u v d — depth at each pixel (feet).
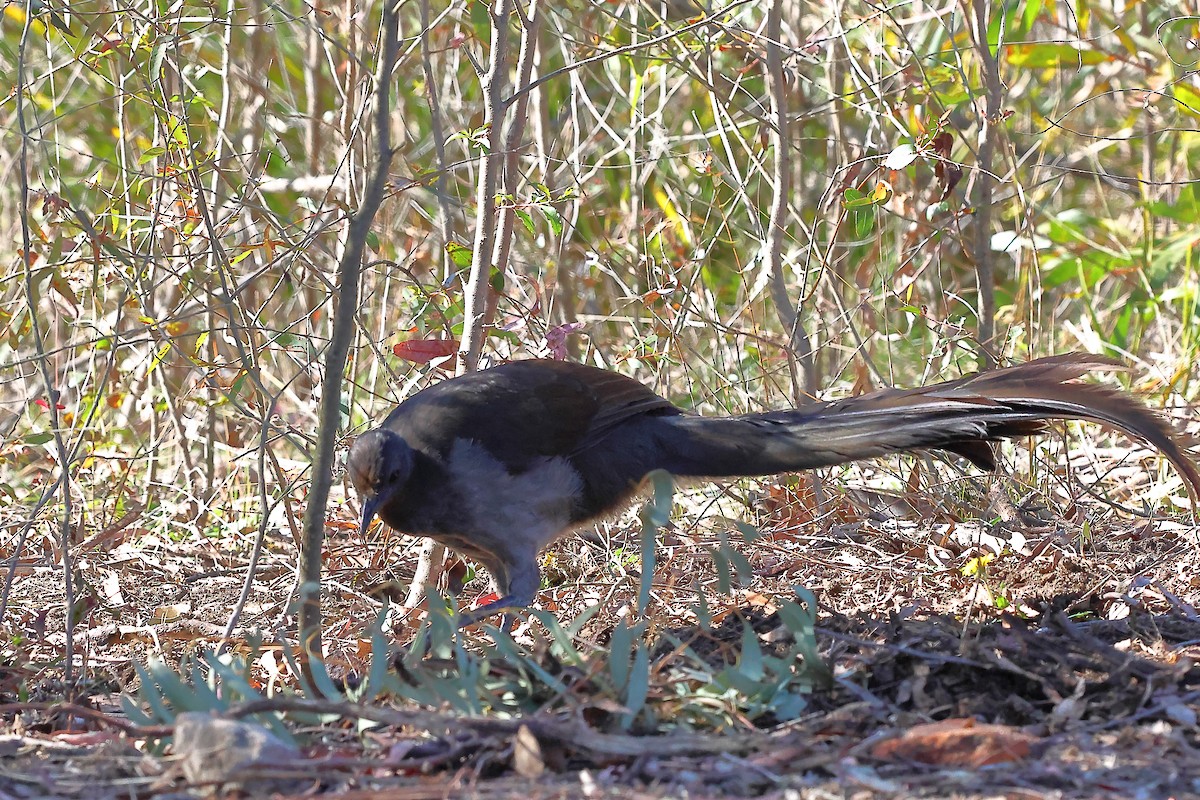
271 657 30.07
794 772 20.79
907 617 28.68
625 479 32.96
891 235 55.31
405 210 52.34
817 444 31.81
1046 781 20.16
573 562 37.99
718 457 32.60
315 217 37.04
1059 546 36.65
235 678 24.08
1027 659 24.82
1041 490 40.68
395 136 56.65
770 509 41.91
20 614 35.09
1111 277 57.36
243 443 46.75
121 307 35.76
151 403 44.50
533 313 38.04
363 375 49.90
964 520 39.65
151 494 43.06
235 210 38.63
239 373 35.42
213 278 41.83
